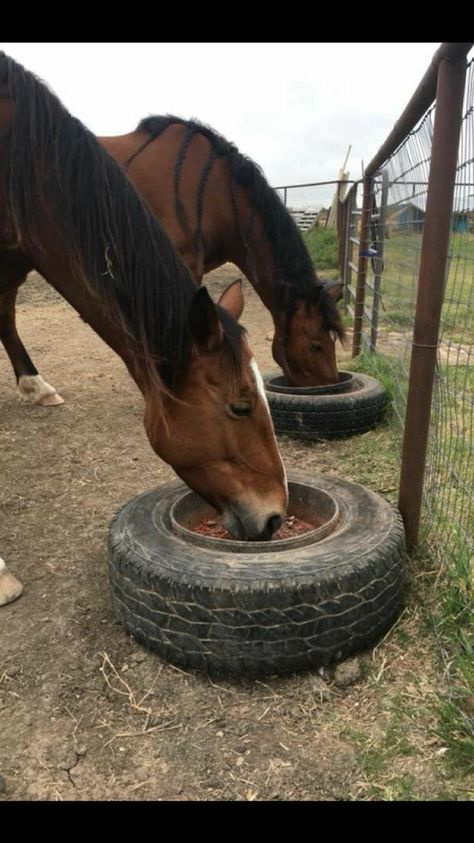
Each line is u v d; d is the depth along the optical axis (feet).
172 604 5.19
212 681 5.26
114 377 15.71
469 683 4.83
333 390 11.91
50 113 5.60
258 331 22.66
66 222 5.49
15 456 10.59
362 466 9.80
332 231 39.32
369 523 6.07
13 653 5.74
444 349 13.65
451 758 4.35
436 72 6.27
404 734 4.60
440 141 5.68
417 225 9.38
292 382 12.33
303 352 11.73
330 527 6.09
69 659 5.63
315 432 11.02
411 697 4.96
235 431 5.55
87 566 7.23
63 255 5.79
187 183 10.30
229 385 5.40
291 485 7.24
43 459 10.50
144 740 4.72
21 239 5.99
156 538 5.90
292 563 5.26
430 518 7.15
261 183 10.75
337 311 11.68
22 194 5.70
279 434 11.34
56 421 12.34
